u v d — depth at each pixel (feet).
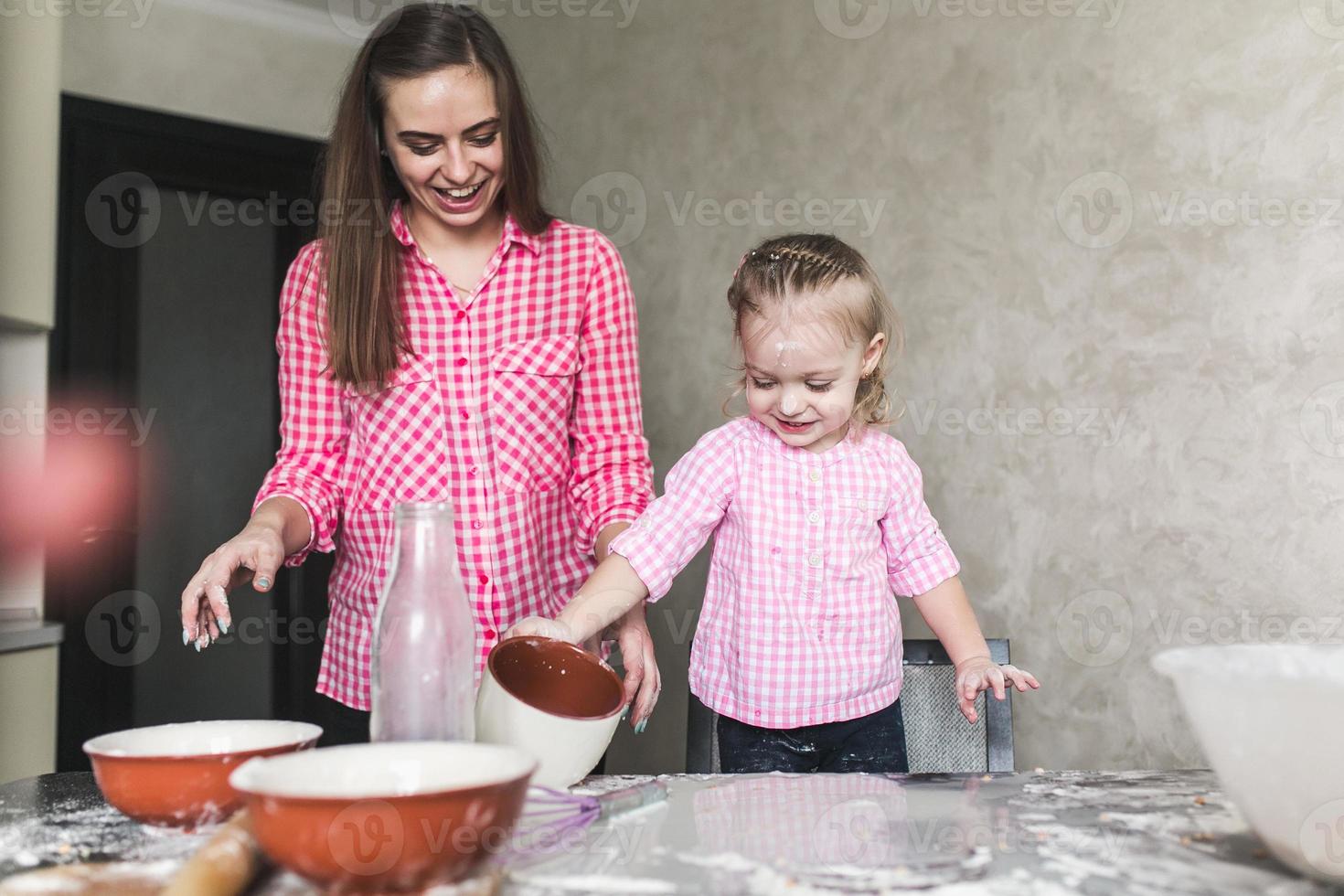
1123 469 6.93
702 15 9.61
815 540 4.61
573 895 2.10
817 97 8.72
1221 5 6.49
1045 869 2.23
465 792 2.04
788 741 4.59
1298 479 6.15
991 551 7.59
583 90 10.58
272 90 11.18
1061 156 7.25
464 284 4.93
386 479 4.83
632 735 9.87
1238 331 6.41
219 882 2.03
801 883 2.15
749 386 4.61
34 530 8.50
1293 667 2.49
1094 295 7.07
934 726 4.66
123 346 10.68
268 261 11.55
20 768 7.28
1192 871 2.21
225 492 11.48
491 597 4.88
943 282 7.89
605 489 4.99
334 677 5.02
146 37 10.45
